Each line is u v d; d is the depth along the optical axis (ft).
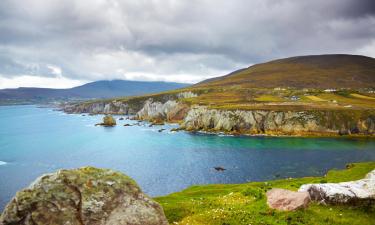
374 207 87.92
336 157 356.18
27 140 520.83
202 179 278.87
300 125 531.09
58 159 371.35
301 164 326.44
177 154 382.01
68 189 64.39
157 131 584.81
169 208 100.27
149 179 281.33
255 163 331.77
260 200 102.06
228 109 577.02
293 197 90.53
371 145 424.87
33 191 62.49
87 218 62.44
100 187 66.59
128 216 65.31
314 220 81.05
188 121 597.52
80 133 587.27
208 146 428.97
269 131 538.47
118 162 347.77
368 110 543.80
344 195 90.63
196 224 82.43
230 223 81.71
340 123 523.70
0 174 308.40
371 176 104.17
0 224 59.98
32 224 59.72
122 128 641.40
